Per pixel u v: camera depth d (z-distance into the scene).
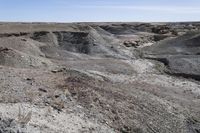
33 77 24.81
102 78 31.78
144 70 45.69
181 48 63.69
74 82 25.03
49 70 28.86
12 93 20.41
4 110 17.03
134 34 109.62
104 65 43.44
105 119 20.70
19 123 15.68
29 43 48.84
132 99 25.55
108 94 24.70
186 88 37.19
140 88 31.84
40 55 46.75
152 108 25.34
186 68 48.53
